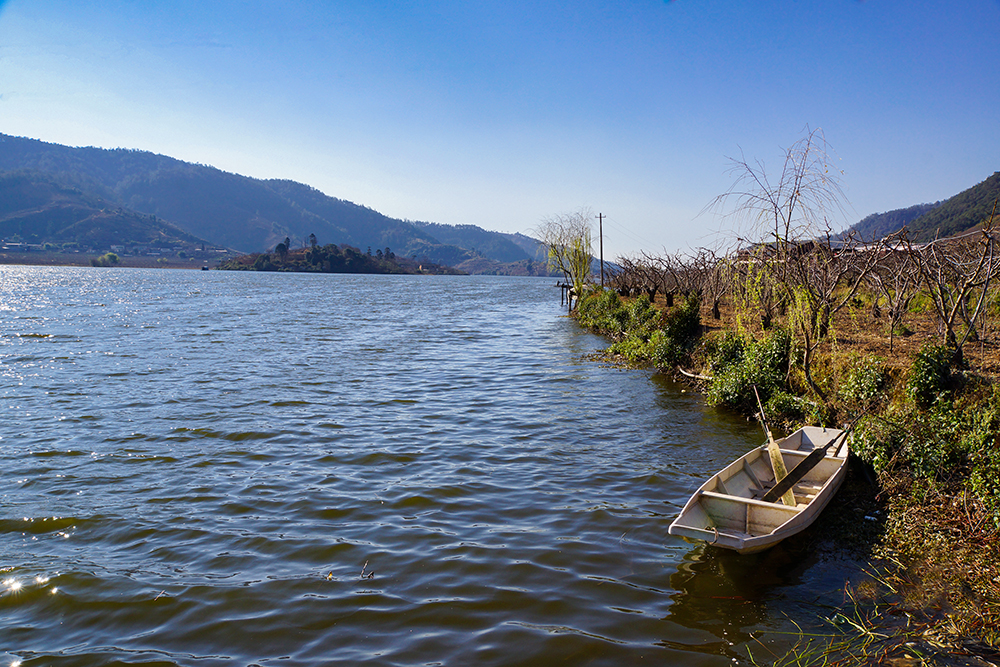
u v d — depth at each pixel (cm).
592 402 1502
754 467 906
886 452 868
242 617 571
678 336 1925
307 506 834
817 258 1229
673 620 564
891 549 687
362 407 1427
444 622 561
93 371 1816
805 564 666
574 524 780
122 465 995
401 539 735
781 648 520
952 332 1077
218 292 6750
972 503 700
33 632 551
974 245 1288
